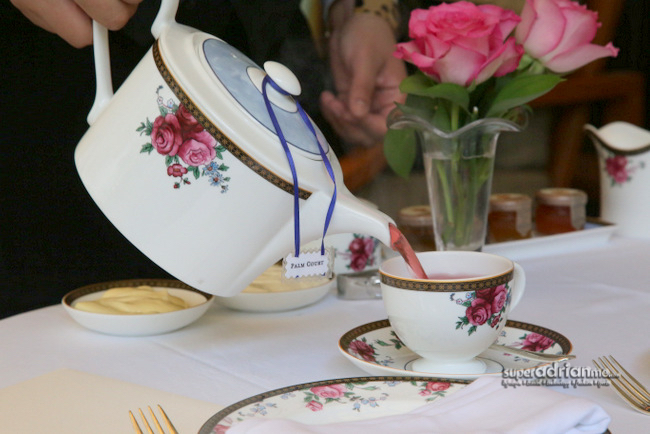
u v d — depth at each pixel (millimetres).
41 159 1207
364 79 1445
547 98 2131
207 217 531
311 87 1524
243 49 1290
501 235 1033
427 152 831
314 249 569
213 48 569
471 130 784
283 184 524
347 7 1487
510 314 747
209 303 733
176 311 689
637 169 1091
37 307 1207
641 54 2406
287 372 596
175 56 538
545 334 620
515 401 403
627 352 619
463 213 823
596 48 783
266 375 589
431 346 561
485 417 394
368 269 882
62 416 489
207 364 618
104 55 610
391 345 641
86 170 562
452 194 819
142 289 766
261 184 521
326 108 1514
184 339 689
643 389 520
